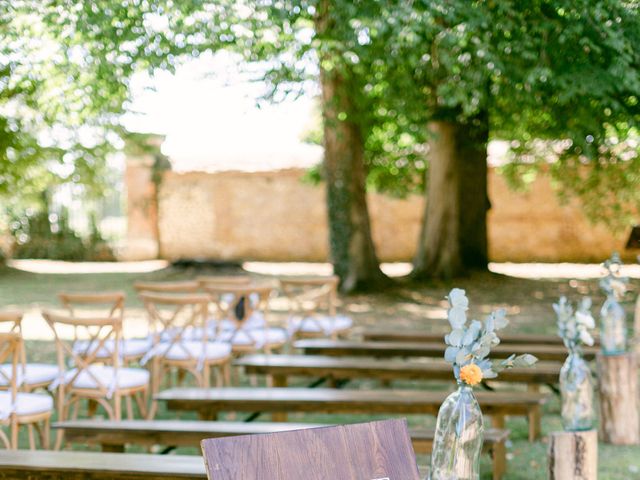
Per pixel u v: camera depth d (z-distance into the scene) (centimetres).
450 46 992
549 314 1237
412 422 643
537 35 1040
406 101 1243
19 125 1190
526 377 617
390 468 245
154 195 2212
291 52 1052
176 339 658
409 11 923
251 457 234
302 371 632
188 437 452
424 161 1714
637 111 1135
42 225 2148
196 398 527
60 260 2156
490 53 979
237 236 2267
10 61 1045
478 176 1628
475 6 959
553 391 702
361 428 248
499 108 1267
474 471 272
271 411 525
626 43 988
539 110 1268
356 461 243
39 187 1422
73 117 1153
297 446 239
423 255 1578
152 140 2095
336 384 679
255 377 767
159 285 760
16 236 2138
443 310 1298
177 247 2270
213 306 936
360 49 989
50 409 516
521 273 1795
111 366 649
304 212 2236
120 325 566
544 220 2098
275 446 237
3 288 1616
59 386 582
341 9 959
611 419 573
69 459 388
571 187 1625
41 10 1013
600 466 521
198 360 659
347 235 1453
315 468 238
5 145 1197
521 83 1043
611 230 1642
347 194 1448
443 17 1009
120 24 1009
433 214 1576
